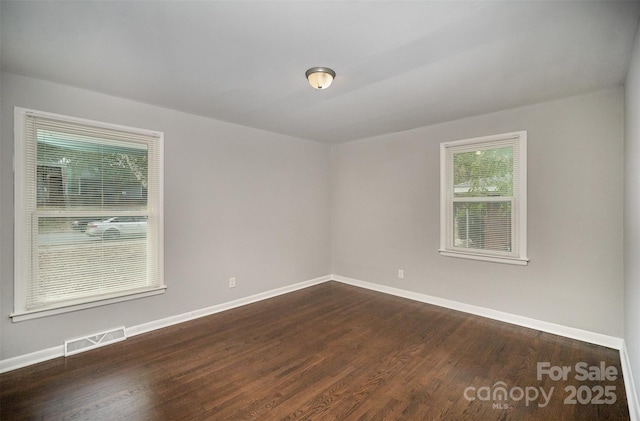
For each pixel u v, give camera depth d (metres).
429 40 1.92
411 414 1.93
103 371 2.41
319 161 5.04
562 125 2.99
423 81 2.57
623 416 1.90
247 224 4.04
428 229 4.03
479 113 3.45
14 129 2.44
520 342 2.89
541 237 3.13
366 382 2.27
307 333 3.13
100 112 2.86
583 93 2.84
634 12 1.63
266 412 1.95
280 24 1.75
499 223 3.43
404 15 1.66
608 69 2.34
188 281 3.48
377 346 2.84
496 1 1.54
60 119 2.64
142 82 2.60
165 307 3.30
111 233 2.96
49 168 2.62
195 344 2.88
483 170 3.54
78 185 2.77
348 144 4.97
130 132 3.05
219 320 3.47
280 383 2.26
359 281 4.87
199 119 3.55
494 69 2.34
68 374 2.36
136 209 3.12
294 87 2.71
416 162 4.13
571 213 2.96
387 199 4.47
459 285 3.76
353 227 4.92
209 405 2.01
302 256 4.77
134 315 3.08
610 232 2.76
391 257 4.45
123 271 3.04
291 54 2.11
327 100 3.03
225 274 3.81
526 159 3.21
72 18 1.69
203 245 3.60
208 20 1.71
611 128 2.74
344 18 1.69
